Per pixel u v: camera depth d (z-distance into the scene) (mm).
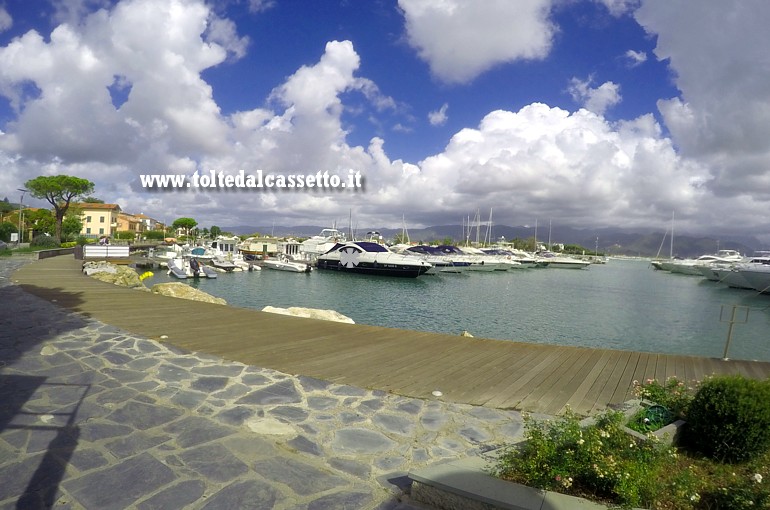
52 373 4852
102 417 3711
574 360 6617
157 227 130500
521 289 39719
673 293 38906
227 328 7914
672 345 18156
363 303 29188
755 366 6859
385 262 45938
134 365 5312
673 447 3252
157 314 9016
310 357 6188
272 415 3979
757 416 3334
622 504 2467
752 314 26984
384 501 2695
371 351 6676
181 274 40875
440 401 4625
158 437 3393
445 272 53406
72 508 2447
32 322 7645
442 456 3350
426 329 20328
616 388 5344
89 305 9812
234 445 3332
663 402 4035
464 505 2504
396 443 3549
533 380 5523
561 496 2453
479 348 7121
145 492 2641
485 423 4070
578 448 2758
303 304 28438
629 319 24281
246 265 51531
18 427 3445
